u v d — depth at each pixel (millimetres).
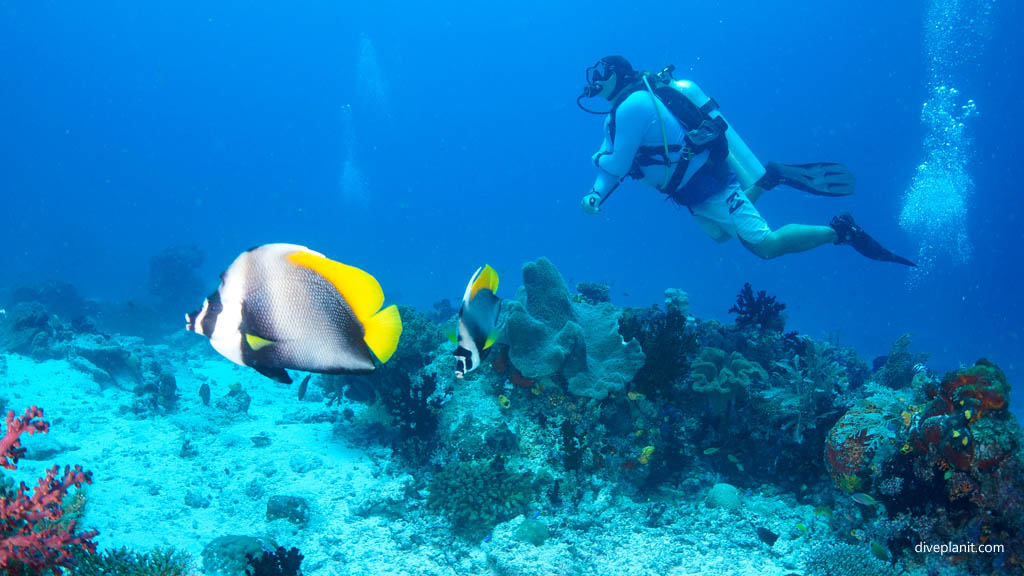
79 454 6793
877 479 4473
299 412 8367
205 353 14500
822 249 78438
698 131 6590
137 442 7273
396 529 5305
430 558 4965
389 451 6660
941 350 31344
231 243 66438
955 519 3975
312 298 1492
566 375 5766
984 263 72312
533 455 5727
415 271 61438
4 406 7738
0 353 9867
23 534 2580
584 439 5594
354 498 5762
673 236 95562
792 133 100125
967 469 3848
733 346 6660
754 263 77438
